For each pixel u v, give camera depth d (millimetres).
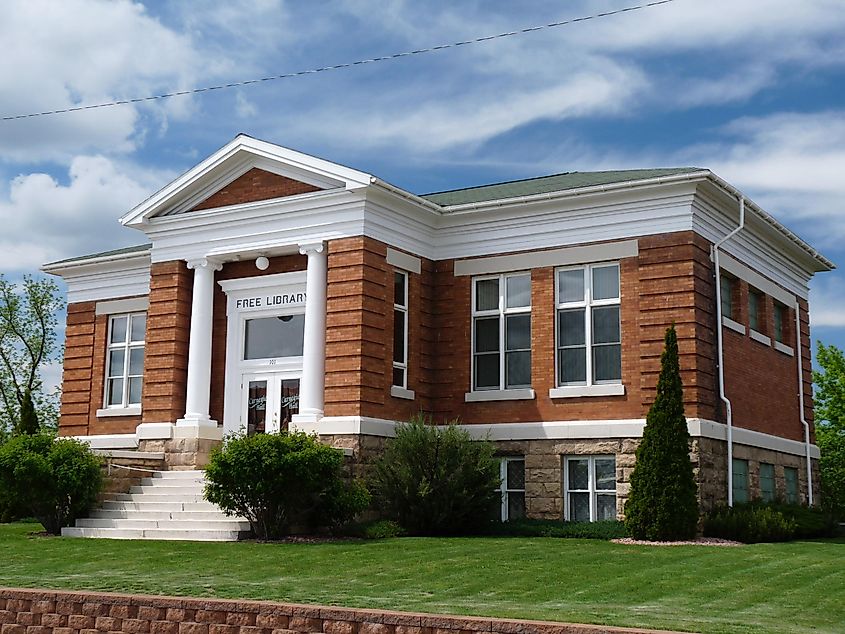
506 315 25484
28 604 13578
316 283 24219
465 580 14633
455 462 22469
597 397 23781
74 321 32188
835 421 42531
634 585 14094
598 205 24172
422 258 25875
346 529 21094
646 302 23312
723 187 23516
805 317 30766
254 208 25141
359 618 11664
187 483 23828
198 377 25469
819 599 13109
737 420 24578
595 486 23781
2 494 22219
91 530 21469
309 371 23812
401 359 25125
